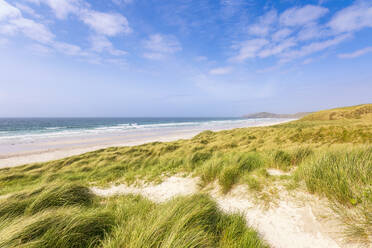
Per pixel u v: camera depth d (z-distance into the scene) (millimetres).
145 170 8828
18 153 17438
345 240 2279
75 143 23359
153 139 26609
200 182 5590
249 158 6812
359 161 3494
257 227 2906
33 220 2402
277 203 3447
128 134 33844
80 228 2496
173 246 1947
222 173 5133
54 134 33781
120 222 2920
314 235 2531
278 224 2914
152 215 2736
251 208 3521
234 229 2658
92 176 8891
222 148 12688
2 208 3426
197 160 9023
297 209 3127
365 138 9359
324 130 12281
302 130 13242
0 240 2057
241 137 15523
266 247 2414
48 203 3885
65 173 9977
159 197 5246
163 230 2250
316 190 3256
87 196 5160
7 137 29125
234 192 4367
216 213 3146
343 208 2643
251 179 4602
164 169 8398
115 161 11914
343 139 10250
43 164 12305
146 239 2029
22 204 3740
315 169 3645
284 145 10500
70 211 2928
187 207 2885
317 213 2854
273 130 16172
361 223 2309
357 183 2859
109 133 35625
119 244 2074
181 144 15398
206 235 2402
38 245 2088
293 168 5438
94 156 13383
